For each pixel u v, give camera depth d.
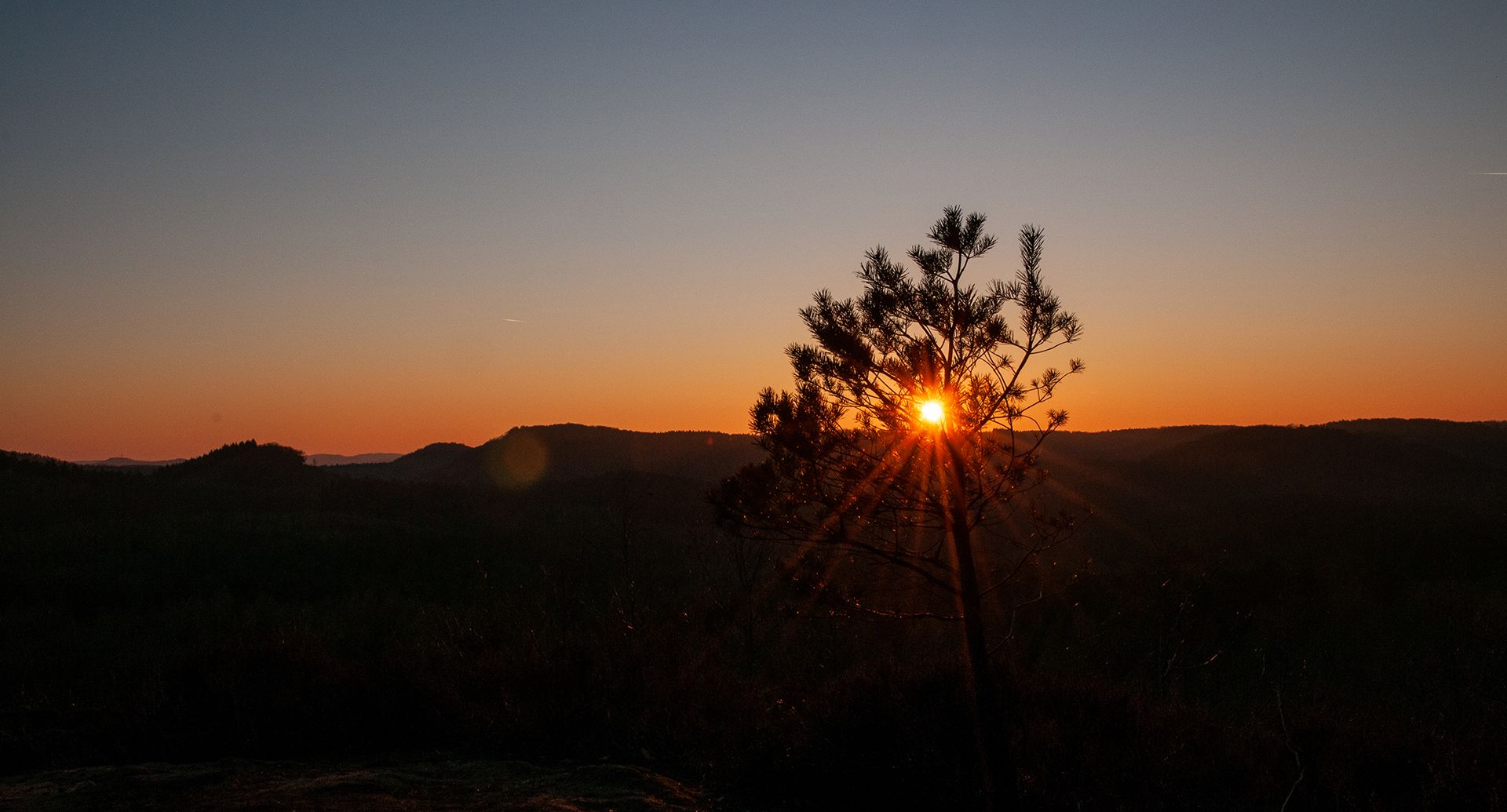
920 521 7.05
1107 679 11.61
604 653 9.47
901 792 6.68
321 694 8.70
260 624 22.75
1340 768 6.93
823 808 6.77
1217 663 15.36
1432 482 92.25
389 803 6.21
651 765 7.81
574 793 6.56
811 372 6.99
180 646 20.25
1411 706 13.13
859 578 7.29
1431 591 22.77
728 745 7.82
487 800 6.31
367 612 24.72
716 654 10.99
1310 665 16.31
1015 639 14.55
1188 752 7.09
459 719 8.73
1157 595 16.50
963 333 6.84
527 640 10.70
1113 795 6.53
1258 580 21.78
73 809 6.05
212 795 6.44
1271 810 6.46
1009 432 7.08
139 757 7.93
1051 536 7.23
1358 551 35.97
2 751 7.61
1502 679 12.88
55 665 18.86
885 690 7.44
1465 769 6.63
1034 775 6.79
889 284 7.00
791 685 9.62
